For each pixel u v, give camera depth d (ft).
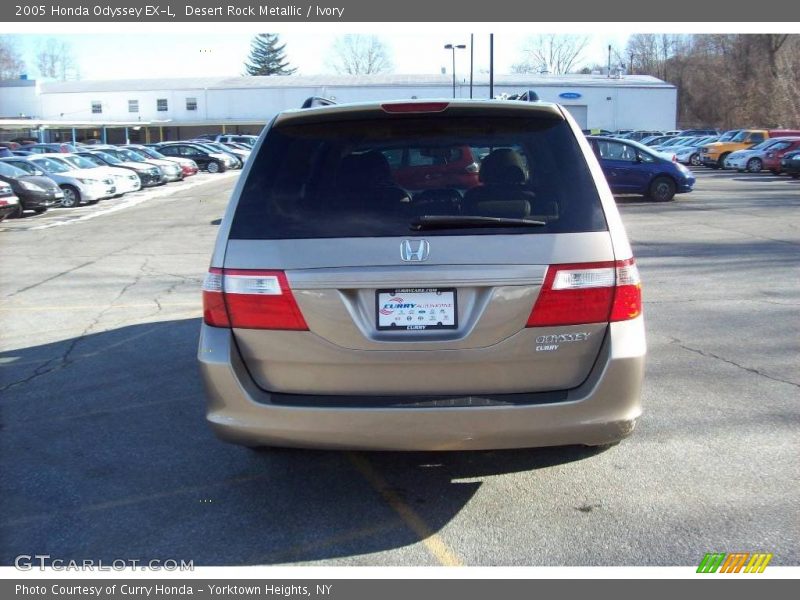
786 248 39.32
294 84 207.41
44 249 44.98
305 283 10.76
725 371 18.99
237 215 11.30
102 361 20.66
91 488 13.20
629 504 12.27
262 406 11.05
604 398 11.00
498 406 10.80
